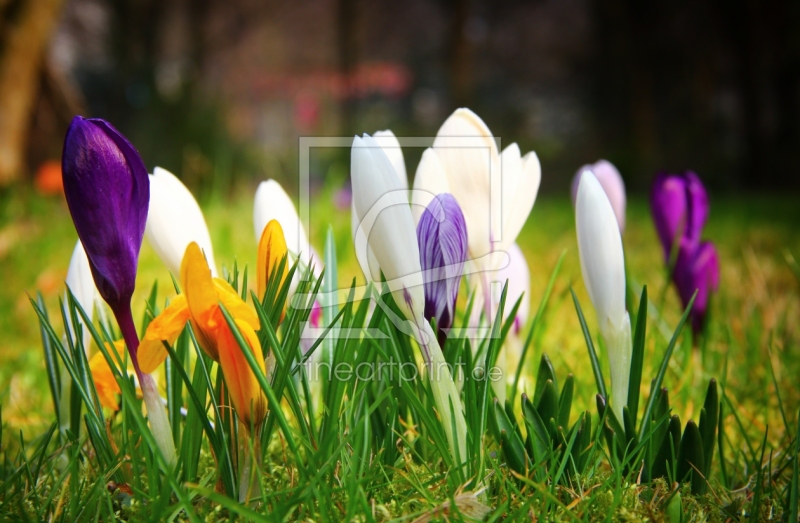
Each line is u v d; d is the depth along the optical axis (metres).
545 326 0.56
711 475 0.45
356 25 6.22
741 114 5.91
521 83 7.57
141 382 0.40
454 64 5.38
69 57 6.21
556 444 0.42
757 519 0.41
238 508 0.37
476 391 0.43
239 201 2.47
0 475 0.45
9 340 0.82
